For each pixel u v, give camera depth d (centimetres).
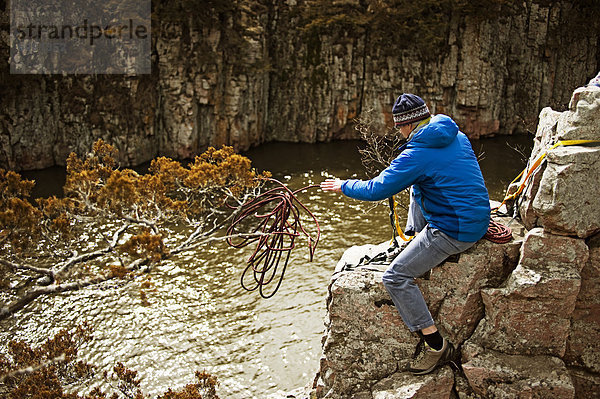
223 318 1260
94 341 1172
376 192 422
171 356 1141
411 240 465
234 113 2289
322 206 1809
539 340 448
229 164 667
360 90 2505
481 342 456
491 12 2277
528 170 504
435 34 2342
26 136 1994
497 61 2423
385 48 2438
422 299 438
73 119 2042
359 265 505
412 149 416
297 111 2528
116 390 1033
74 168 683
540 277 429
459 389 460
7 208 554
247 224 1675
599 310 458
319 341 1183
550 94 2569
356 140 2562
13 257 580
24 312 1245
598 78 446
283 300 1320
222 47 2217
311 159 2278
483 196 419
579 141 423
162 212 652
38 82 1988
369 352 480
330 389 507
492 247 448
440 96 2433
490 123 2475
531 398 432
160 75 2162
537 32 2494
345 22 2377
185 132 2222
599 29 2494
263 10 2364
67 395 599
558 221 421
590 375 474
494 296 441
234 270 1443
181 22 2133
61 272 560
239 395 1048
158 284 1376
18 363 637
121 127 2075
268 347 1169
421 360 455
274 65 2500
